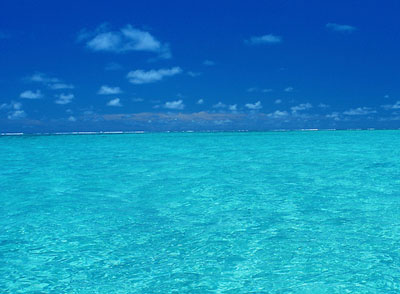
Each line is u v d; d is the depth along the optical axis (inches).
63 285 180.5
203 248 222.2
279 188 398.9
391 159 658.8
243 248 220.8
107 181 459.2
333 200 337.4
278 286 174.4
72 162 677.3
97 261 207.3
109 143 1343.5
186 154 817.5
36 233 255.4
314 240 231.1
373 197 347.3
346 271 188.1
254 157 729.0
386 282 176.1
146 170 552.4
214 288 173.9
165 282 180.9
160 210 311.6
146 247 226.1
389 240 229.3
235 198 352.8
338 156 722.8
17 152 926.4
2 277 189.6
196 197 359.3
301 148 950.4
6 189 413.1
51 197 368.2
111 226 268.4
